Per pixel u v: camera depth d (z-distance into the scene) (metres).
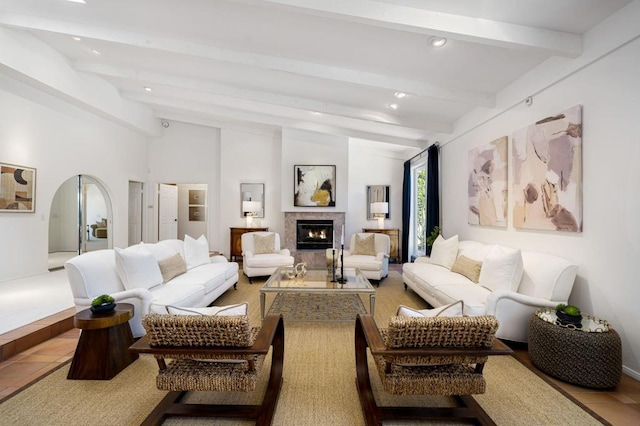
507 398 2.03
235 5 2.74
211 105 6.30
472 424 1.79
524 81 3.33
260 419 1.74
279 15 2.78
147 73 4.79
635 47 2.18
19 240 4.72
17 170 4.62
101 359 2.24
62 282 4.48
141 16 3.16
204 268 4.23
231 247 7.52
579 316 2.28
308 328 3.28
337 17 2.41
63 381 2.21
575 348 2.14
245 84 4.57
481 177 4.22
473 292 3.05
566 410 1.91
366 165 7.75
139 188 7.71
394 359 1.63
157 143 7.87
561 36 2.57
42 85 4.57
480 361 1.62
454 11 2.40
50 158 5.15
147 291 2.79
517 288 2.96
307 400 2.01
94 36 3.50
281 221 7.75
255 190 7.75
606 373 2.09
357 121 5.73
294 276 4.09
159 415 1.78
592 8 2.27
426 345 1.60
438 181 5.73
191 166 7.92
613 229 2.35
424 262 4.77
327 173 7.04
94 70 4.91
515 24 2.51
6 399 1.99
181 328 1.58
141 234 7.73
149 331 1.59
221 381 1.67
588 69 2.56
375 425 1.69
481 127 4.30
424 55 3.12
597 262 2.49
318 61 3.47
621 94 2.28
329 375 2.33
